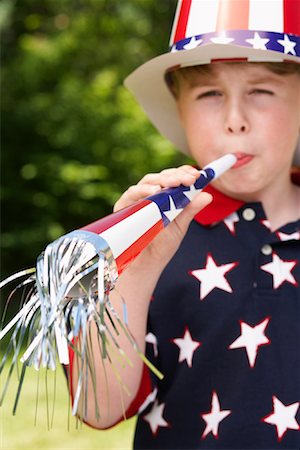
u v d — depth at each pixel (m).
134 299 1.65
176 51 1.69
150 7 7.64
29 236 7.15
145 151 7.28
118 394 1.66
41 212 7.28
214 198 1.82
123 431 3.91
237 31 1.63
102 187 7.16
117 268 1.17
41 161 7.26
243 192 1.69
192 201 1.54
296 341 1.68
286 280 1.72
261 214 1.77
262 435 1.64
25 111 7.35
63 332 1.15
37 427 3.91
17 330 1.22
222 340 1.71
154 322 1.75
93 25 7.54
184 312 1.75
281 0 1.65
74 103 7.38
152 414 1.76
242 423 1.66
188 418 1.71
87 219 7.43
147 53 7.65
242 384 1.68
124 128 7.31
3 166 7.31
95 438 3.80
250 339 1.69
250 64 1.64
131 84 1.97
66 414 4.09
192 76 1.71
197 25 1.69
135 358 1.66
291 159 1.80
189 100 1.73
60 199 7.33
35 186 7.32
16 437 3.79
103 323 1.13
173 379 1.75
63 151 7.41
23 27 7.55
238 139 1.65
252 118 1.65
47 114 7.39
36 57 7.37
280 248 1.74
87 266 1.16
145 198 1.37
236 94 1.65
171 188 1.43
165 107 2.03
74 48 7.45
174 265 1.78
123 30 7.59
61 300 1.16
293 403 1.65
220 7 1.66
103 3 7.57
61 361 1.12
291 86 1.67
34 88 7.45
